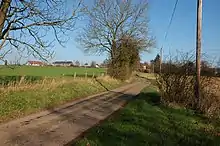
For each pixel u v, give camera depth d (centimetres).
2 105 1232
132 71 5212
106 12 4272
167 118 1223
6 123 1048
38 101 1520
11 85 1672
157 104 1691
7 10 1173
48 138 854
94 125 1080
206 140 859
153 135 870
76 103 1766
